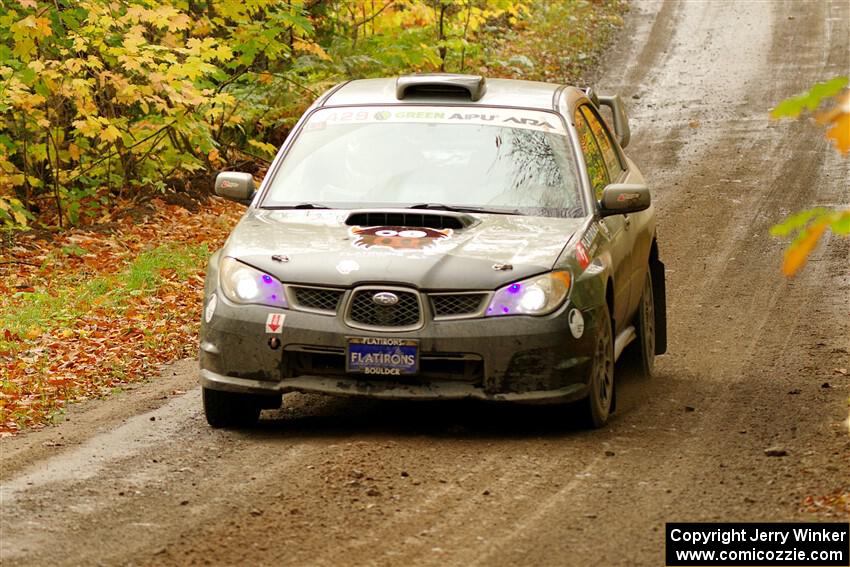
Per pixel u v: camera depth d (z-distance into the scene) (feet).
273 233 86.53
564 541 61.36
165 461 78.28
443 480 72.02
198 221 178.09
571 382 81.00
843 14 379.55
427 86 97.40
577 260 83.41
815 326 122.62
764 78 311.27
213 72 170.19
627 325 101.24
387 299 79.56
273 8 211.41
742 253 162.09
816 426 84.33
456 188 90.38
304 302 81.30
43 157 174.29
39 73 163.32
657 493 69.31
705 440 81.66
